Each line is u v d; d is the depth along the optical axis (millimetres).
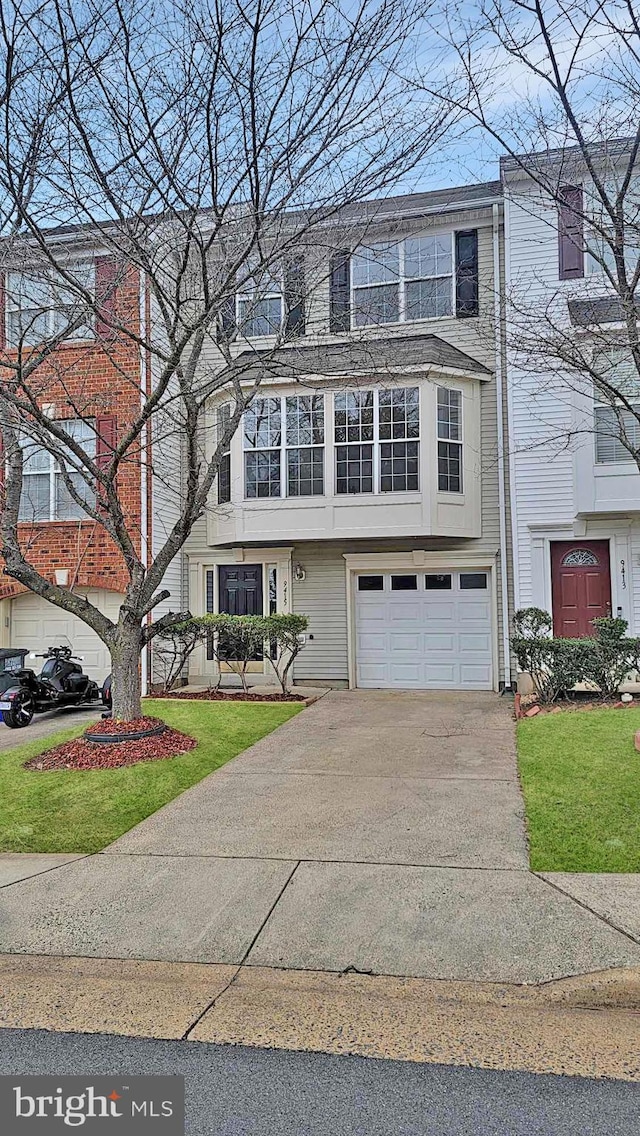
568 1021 3488
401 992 3760
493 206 13195
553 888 4859
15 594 14023
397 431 13031
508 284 11547
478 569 13656
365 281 13703
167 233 9328
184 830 6160
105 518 8672
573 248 12531
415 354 12711
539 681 10922
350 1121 2812
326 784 7355
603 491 12281
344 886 4977
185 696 12445
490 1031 3416
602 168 7715
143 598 8703
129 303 10727
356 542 14109
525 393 12875
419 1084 3037
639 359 6652
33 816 6551
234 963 4086
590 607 12766
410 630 13992
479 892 4824
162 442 13789
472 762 8047
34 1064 3209
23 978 3977
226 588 14719
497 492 13445
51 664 12195
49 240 9602
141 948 4270
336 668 14289
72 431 13594
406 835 5891
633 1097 2939
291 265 9789
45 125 7379
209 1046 3330
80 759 7992
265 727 10016
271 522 13531
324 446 13336
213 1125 2803
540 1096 2949
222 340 8641
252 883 5070
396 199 13086
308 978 3914
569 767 7320
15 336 11359
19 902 4891
